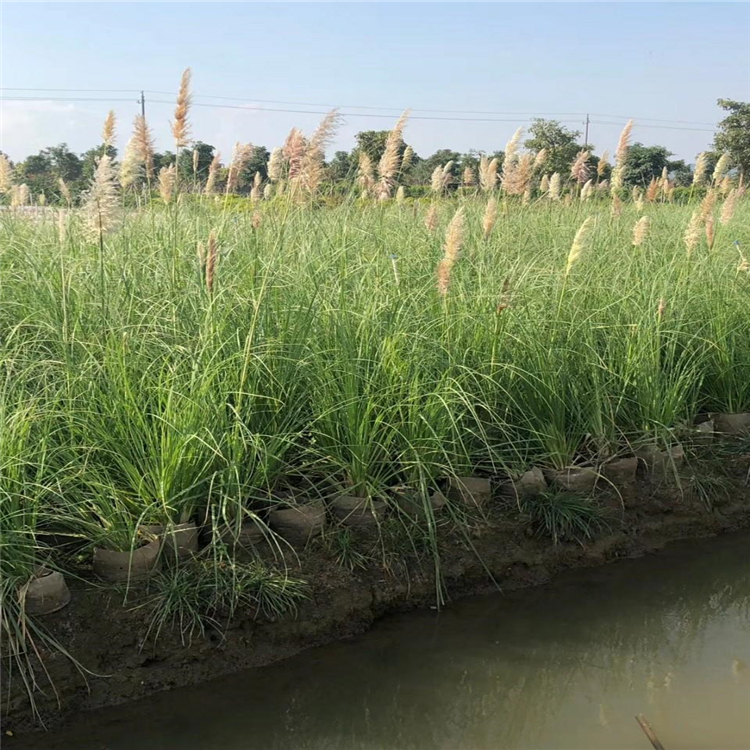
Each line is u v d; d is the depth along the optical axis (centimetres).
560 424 540
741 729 343
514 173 755
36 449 409
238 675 380
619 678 385
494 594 463
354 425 468
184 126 631
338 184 659
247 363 432
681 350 640
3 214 730
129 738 340
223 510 408
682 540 534
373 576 442
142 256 580
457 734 346
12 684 344
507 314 548
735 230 912
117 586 389
